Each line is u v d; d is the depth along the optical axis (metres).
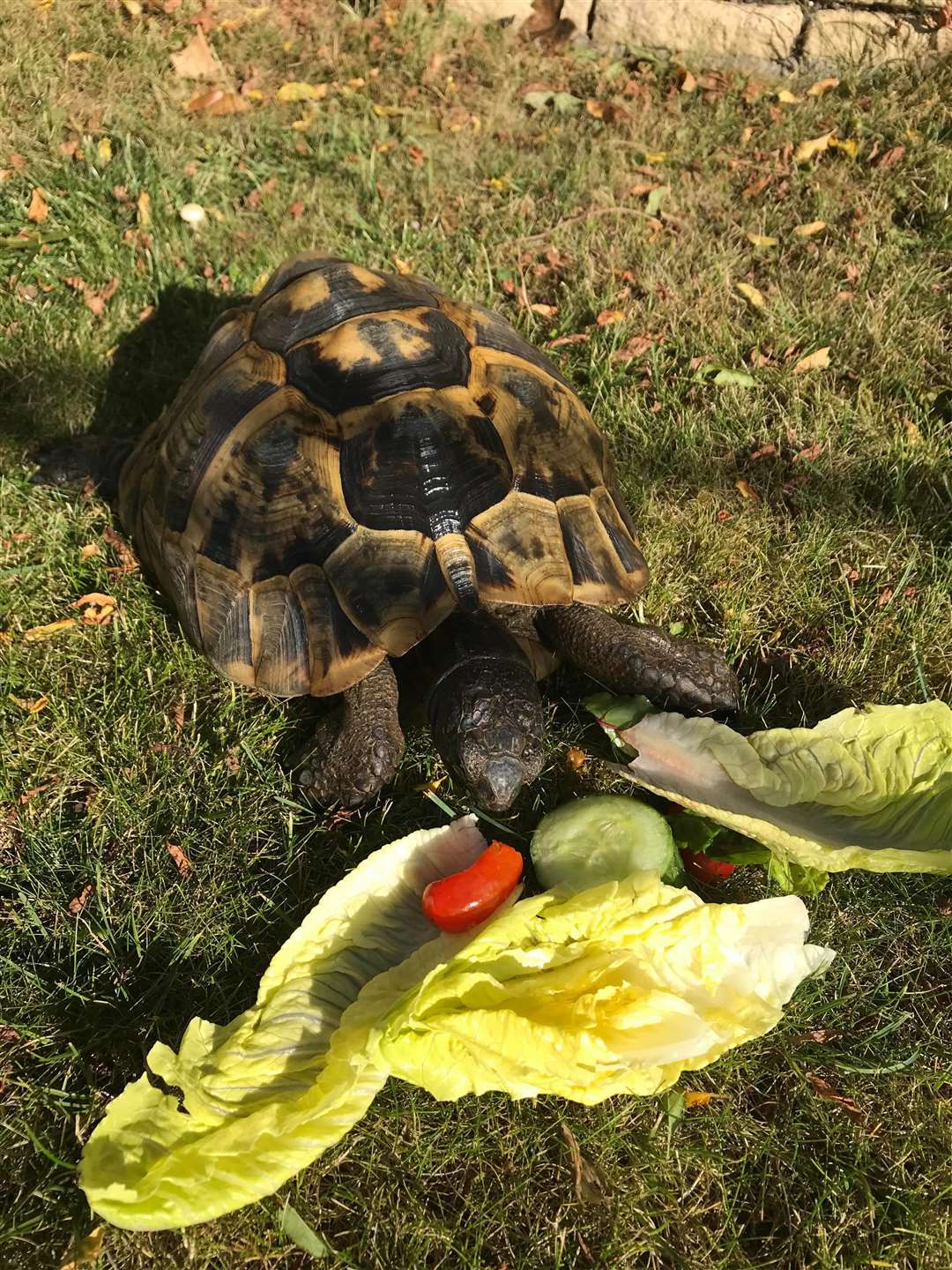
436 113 0.71
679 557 0.45
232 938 0.34
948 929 0.34
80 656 0.41
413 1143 0.29
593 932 0.29
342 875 0.35
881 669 0.41
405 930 0.32
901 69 0.72
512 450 0.37
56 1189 0.29
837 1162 0.30
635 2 0.76
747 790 0.34
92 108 0.67
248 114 0.69
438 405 0.36
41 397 0.51
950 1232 0.29
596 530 0.38
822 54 0.74
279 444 0.37
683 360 0.54
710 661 0.39
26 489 0.47
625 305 0.56
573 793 0.38
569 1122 0.30
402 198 0.63
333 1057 0.28
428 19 0.77
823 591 0.44
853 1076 0.31
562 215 0.63
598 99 0.73
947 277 0.58
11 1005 0.32
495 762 0.34
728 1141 0.30
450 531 0.35
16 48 0.69
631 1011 0.27
